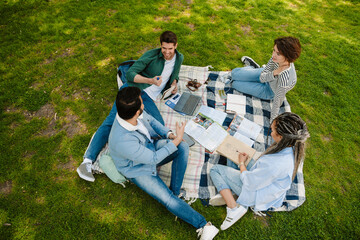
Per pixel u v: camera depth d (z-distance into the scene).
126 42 4.58
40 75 3.99
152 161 2.31
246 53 4.60
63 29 4.74
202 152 3.15
